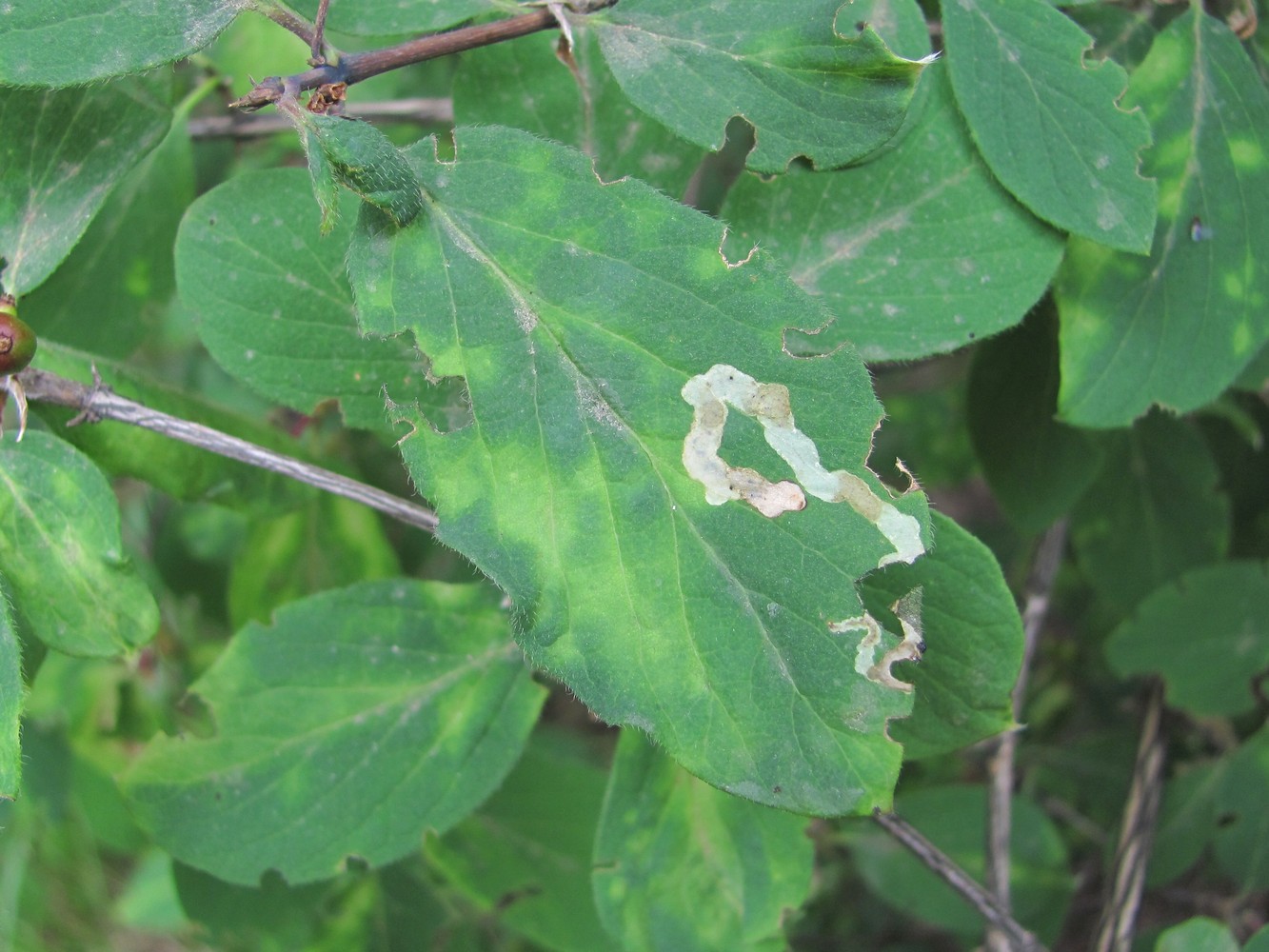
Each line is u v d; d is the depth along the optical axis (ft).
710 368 0.54
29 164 0.62
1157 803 0.79
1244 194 0.62
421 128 0.87
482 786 0.65
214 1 0.58
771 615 0.53
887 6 0.60
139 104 0.63
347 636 0.66
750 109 0.58
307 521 0.82
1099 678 1.04
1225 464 0.89
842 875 1.06
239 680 0.66
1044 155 0.59
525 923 0.78
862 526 0.53
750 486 0.54
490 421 0.55
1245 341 0.62
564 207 0.56
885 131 0.58
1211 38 0.63
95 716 1.01
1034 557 0.83
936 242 0.60
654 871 0.63
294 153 0.96
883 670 0.53
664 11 0.59
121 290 0.72
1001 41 0.60
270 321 0.62
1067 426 0.71
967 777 0.99
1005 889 0.78
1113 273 0.62
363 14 0.61
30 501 0.60
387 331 0.55
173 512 0.95
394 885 0.80
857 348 0.59
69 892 1.26
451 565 1.05
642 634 0.54
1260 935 0.69
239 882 0.65
